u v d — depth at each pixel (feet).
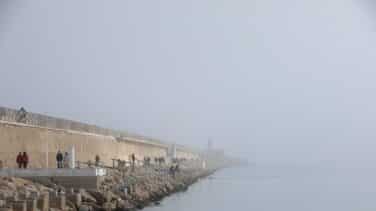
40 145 139.64
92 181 111.45
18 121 128.77
